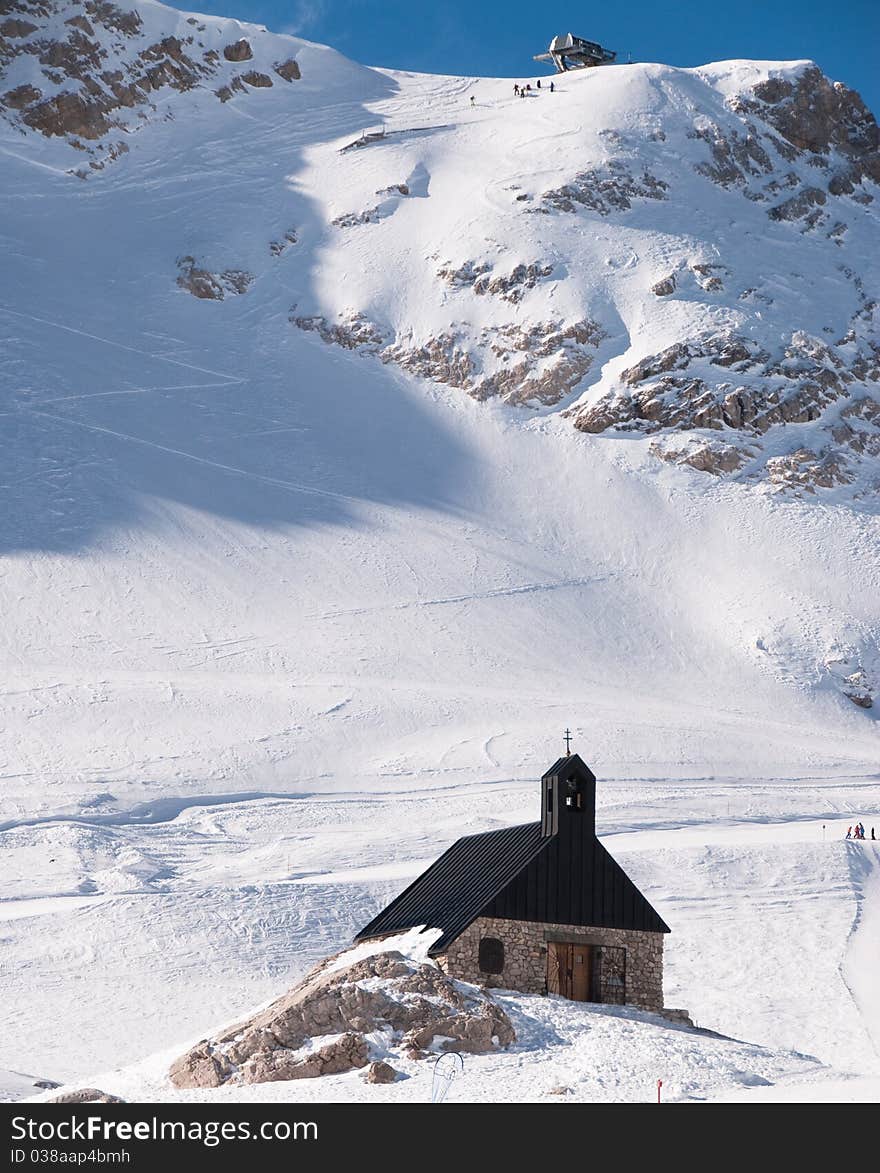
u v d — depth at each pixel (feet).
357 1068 422.41
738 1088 413.59
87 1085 456.45
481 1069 420.36
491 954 517.14
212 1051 444.96
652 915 544.21
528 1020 468.34
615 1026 478.18
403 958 490.08
